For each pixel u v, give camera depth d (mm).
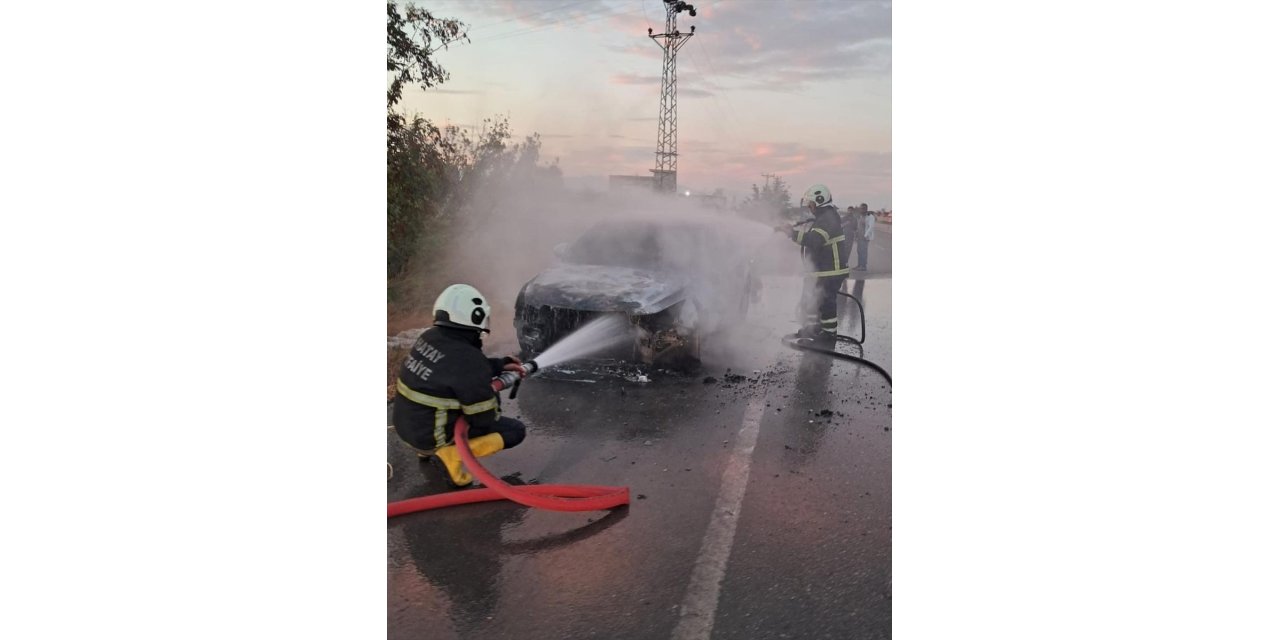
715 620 2719
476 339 3811
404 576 3035
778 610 2779
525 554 3160
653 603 2814
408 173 6023
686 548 3162
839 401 4852
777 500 3545
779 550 3137
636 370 5367
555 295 5336
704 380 5262
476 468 3523
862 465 3918
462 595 2898
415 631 2711
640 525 3344
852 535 3270
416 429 3707
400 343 5168
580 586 2922
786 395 4941
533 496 3410
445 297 3762
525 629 2684
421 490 3707
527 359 5426
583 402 4828
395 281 5949
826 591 2895
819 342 6207
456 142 6188
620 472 3838
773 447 4121
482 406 3703
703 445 4160
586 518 3410
